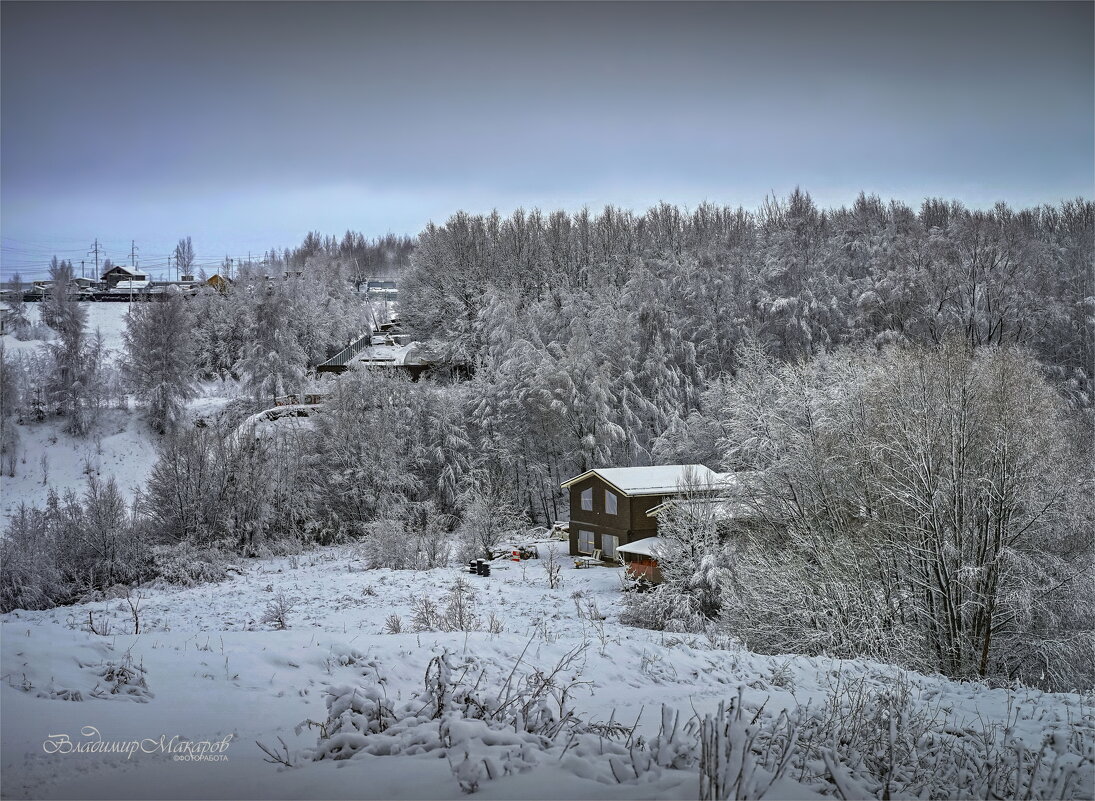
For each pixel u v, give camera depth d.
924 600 20.45
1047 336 52.03
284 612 21.69
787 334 59.69
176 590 34.12
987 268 54.78
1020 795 6.21
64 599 33.97
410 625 18.86
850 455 24.33
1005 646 20.33
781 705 9.23
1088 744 8.61
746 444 31.98
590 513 43.62
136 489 46.38
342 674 9.27
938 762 6.68
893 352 27.20
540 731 6.36
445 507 55.16
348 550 46.25
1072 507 20.91
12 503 54.53
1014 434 20.48
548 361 59.12
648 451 59.28
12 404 62.75
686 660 11.71
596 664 10.80
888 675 12.62
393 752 5.59
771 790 4.88
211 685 8.47
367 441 54.19
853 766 6.31
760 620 21.16
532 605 26.58
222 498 45.22
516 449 58.88
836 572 20.50
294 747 6.09
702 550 25.12
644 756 5.08
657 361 60.91
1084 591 20.50
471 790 4.66
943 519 20.66
